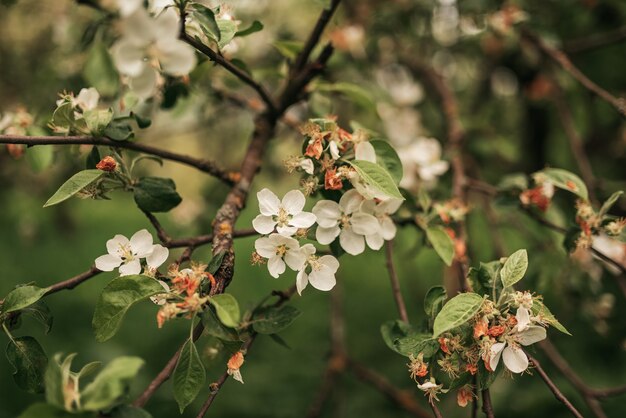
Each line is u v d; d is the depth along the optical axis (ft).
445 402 12.10
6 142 4.91
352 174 4.94
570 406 4.73
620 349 11.66
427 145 8.70
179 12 4.55
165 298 4.43
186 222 11.05
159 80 6.51
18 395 12.81
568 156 12.64
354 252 5.11
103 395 3.75
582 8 11.07
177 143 19.75
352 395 12.91
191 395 4.29
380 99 10.76
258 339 14.92
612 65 12.31
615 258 8.25
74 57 10.18
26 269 19.38
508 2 9.64
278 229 4.73
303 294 17.46
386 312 16.39
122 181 5.27
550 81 11.67
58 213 16.99
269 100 6.72
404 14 11.35
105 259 4.86
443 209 6.39
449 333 4.75
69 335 15.07
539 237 8.98
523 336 4.66
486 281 4.86
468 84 14.28
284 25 11.72
